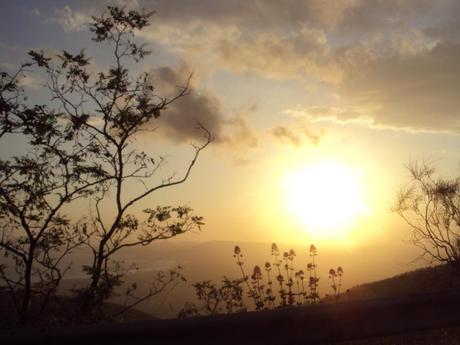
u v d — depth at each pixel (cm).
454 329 757
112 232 877
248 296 973
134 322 341
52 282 805
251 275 990
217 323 352
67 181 876
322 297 1056
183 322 347
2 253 809
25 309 780
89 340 329
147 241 901
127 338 336
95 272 822
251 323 358
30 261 815
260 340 361
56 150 880
